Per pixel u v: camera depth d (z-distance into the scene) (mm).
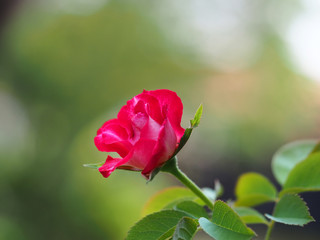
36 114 5094
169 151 689
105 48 5703
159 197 937
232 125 4801
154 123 687
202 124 4781
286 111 5031
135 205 3439
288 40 5625
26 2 5465
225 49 5711
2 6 5105
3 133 4312
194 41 5777
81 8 6008
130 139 692
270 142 4895
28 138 4457
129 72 5684
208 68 5691
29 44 5539
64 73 5453
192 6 5930
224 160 4637
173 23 5891
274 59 5457
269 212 3074
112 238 3477
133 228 678
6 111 4824
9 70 5422
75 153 3844
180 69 5711
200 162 4566
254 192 968
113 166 660
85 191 3592
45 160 4047
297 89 5211
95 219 3510
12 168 3920
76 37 5723
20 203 3832
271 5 5707
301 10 5547
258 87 5180
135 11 5898
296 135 5000
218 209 628
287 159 1009
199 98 5164
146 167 676
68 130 5031
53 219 3715
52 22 5793
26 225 3703
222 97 5117
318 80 5309
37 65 5402
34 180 3881
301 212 694
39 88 5363
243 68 5605
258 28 5711
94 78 5547
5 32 5398
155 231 677
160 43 5762
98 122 4348
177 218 684
